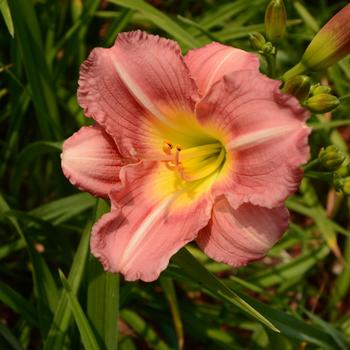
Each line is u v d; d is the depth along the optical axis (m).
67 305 0.60
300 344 0.66
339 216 0.80
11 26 0.59
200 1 0.82
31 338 0.71
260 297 0.77
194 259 0.56
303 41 0.81
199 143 0.56
